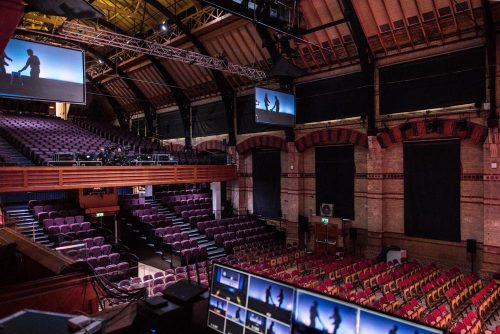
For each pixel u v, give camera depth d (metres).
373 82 16.89
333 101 18.52
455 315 11.01
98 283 5.82
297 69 15.77
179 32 21.22
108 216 20.30
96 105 33.84
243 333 3.38
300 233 20.05
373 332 2.67
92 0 20.12
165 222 20.06
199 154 24.38
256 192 22.66
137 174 18.16
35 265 6.62
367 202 17.50
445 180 15.54
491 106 13.70
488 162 14.05
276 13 13.32
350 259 16.06
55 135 23.55
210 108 24.50
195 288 4.04
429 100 15.54
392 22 15.40
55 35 13.80
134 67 25.39
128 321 3.93
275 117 17.69
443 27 14.74
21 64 10.23
